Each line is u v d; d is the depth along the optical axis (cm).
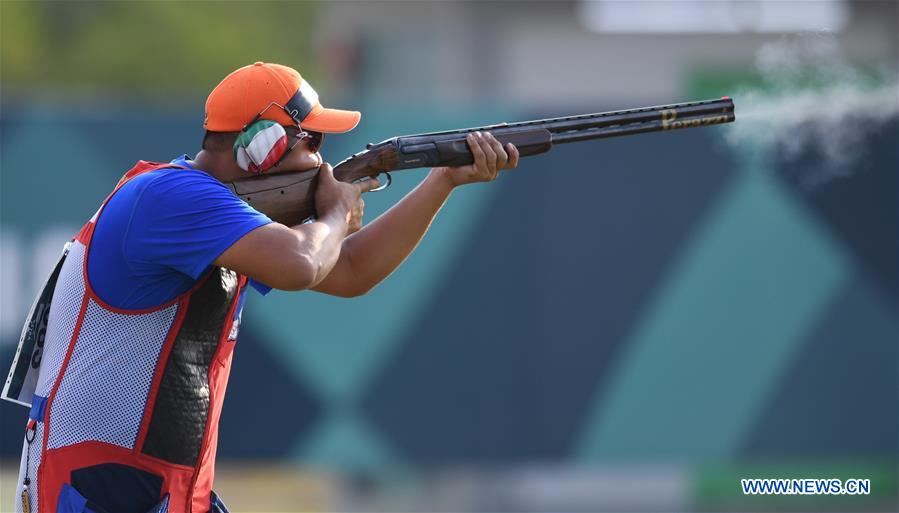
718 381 2509
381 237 1278
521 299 2492
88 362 1079
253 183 1127
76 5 7569
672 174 2506
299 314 2481
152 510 1086
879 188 2534
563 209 2495
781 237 2520
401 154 1216
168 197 1059
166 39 7606
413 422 2486
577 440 2498
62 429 1083
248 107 1111
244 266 1048
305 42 8125
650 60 3997
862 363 2528
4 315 2403
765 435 2514
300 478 3142
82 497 1077
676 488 3073
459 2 4200
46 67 7400
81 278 1087
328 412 2483
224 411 2475
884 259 2533
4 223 2409
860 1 3912
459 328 2488
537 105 2486
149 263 1062
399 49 4359
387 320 2488
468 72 4159
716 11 3934
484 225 2489
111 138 2423
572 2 4069
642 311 2505
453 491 2995
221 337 1116
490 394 2489
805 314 2519
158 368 1079
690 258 2505
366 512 2900
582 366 2498
